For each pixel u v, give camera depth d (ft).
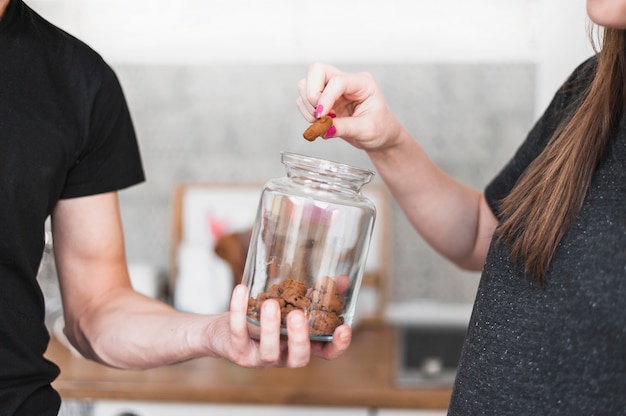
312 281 3.38
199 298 8.29
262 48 8.94
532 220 3.33
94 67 3.98
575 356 3.10
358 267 3.49
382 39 8.84
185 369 7.23
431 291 9.04
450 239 4.53
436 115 8.90
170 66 9.03
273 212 3.40
